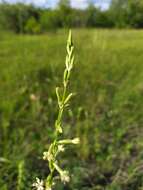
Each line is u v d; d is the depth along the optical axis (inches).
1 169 30.4
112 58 93.0
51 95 58.2
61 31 186.4
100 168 37.7
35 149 38.1
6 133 39.1
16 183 29.2
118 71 80.5
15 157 33.8
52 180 10.1
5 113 46.2
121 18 272.5
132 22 264.1
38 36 173.2
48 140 41.1
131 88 65.0
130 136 46.4
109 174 37.1
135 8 265.9
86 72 75.0
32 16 202.8
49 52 105.2
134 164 36.1
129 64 90.4
